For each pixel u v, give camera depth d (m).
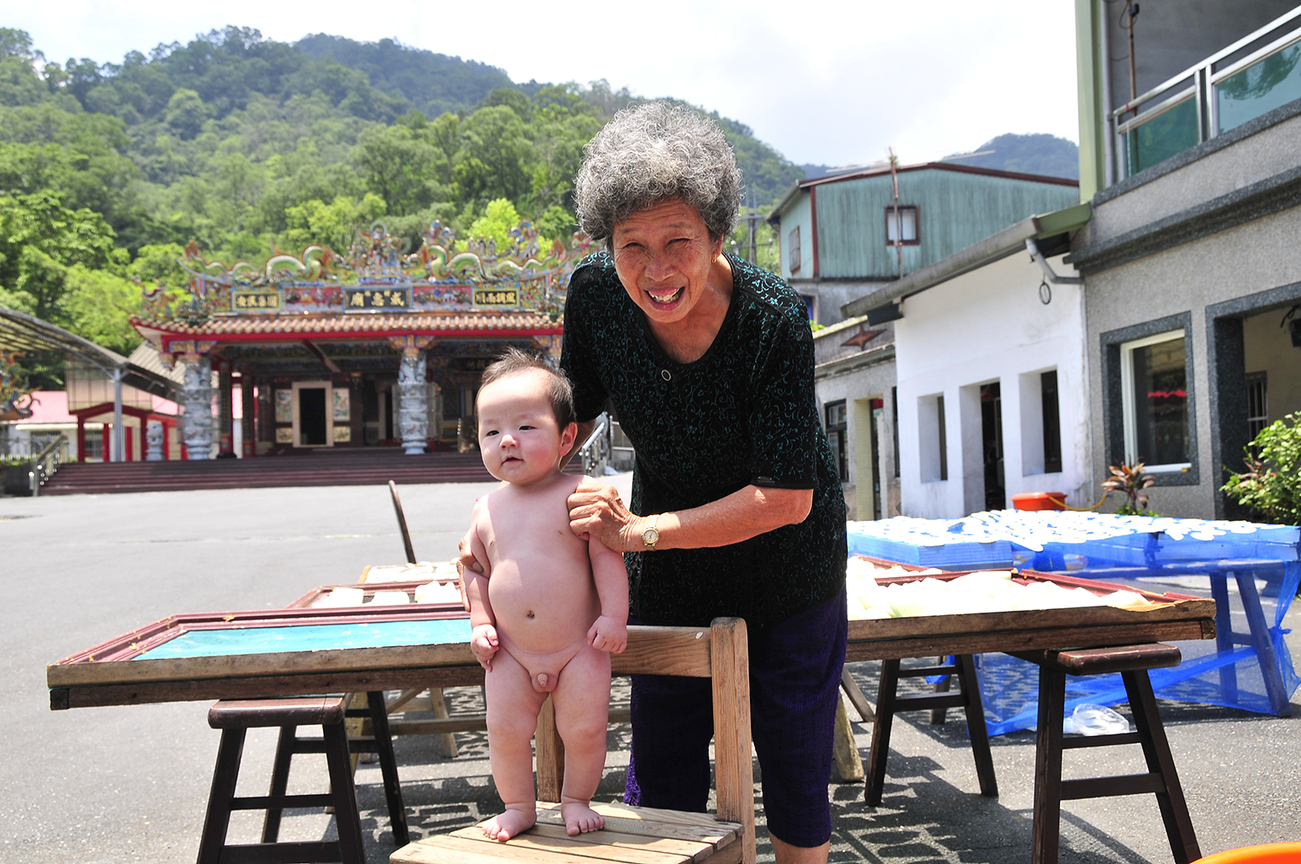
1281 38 7.55
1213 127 8.34
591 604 1.97
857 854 2.96
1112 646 2.50
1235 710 4.40
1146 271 8.87
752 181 130.88
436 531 14.45
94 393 37.66
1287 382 10.58
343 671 2.26
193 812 3.57
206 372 29.31
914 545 4.29
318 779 3.96
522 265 29.86
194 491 24.69
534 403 2.00
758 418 1.94
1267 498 6.94
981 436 12.19
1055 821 2.44
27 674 5.93
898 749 4.06
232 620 2.84
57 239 68.38
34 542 14.31
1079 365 9.80
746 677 1.96
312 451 34.22
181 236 86.38
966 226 30.38
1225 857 1.36
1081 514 5.20
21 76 143.88
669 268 1.81
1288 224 7.26
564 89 117.25
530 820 1.92
